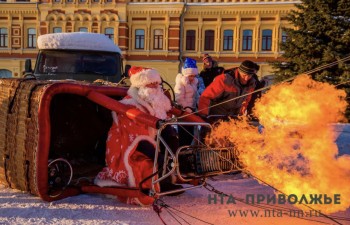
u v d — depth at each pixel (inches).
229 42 1267.2
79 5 1288.1
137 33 1291.8
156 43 1286.9
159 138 155.4
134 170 166.6
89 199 175.8
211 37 1273.4
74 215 155.3
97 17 1286.9
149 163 166.2
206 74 347.3
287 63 695.7
